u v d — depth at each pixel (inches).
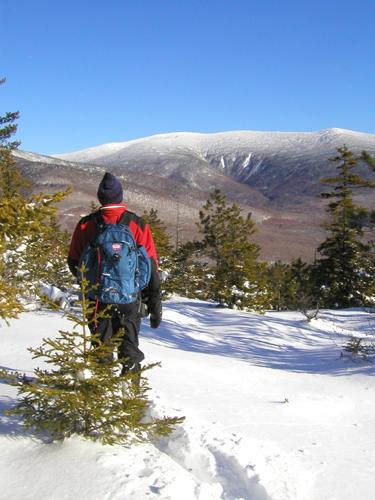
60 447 104.9
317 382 242.5
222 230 823.1
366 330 609.9
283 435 145.6
